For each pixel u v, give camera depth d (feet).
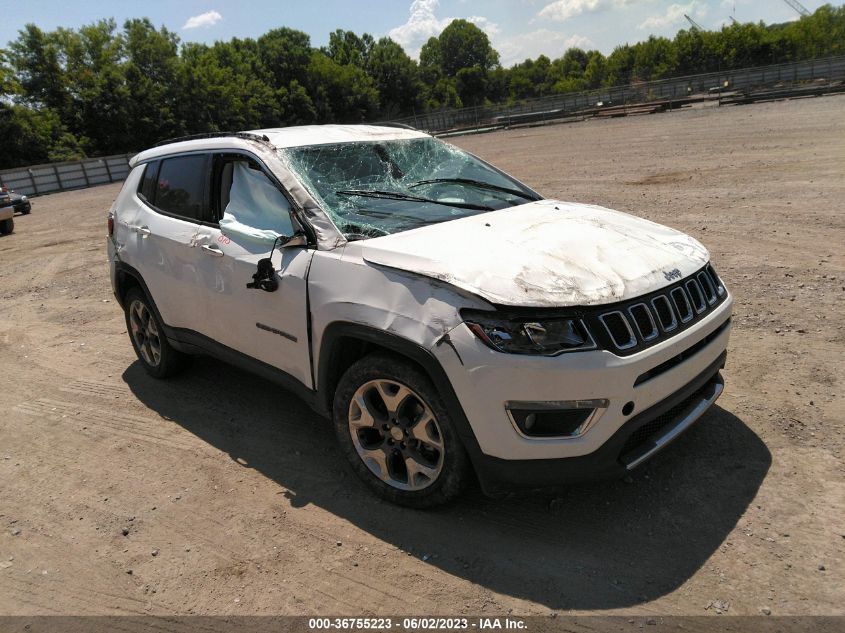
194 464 12.73
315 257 10.94
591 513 10.22
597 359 8.61
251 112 209.05
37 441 14.29
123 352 19.72
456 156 14.82
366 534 10.16
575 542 9.60
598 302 8.86
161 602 9.11
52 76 169.48
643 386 8.99
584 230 11.01
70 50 172.14
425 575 9.19
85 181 125.80
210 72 194.70
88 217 61.11
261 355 12.53
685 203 33.86
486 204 12.85
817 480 10.46
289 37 262.67
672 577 8.75
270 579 9.37
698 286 10.41
